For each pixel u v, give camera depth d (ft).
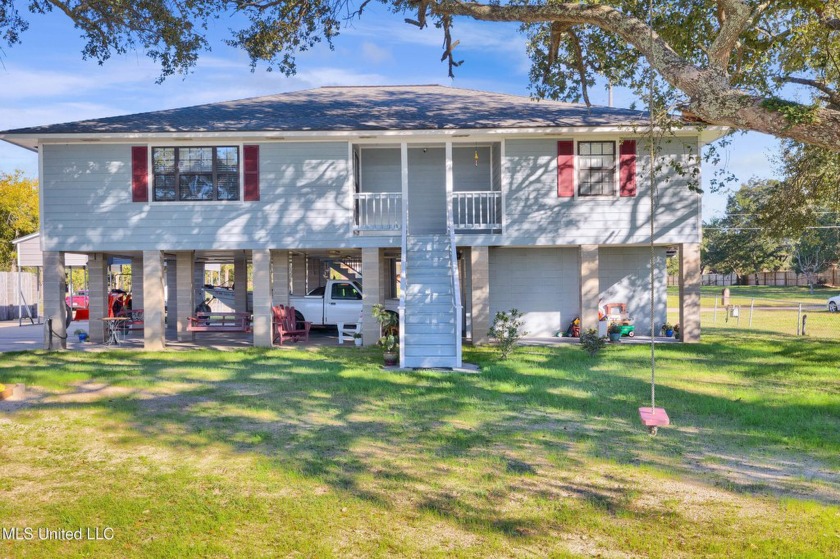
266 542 16.62
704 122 31.14
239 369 44.37
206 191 57.06
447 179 57.00
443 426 28.53
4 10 41.68
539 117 59.06
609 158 58.54
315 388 37.35
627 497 19.77
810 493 20.22
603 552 16.08
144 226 56.54
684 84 29.50
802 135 26.27
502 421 29.50
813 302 146.30
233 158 57.11
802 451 24.90
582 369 44.16
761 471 22.45
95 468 22.54
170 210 56.65
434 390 36.60
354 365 46.39
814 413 31.01
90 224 56.24
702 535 17.03
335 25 47.70
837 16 36.27
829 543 16.49
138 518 18.10
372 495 19.85
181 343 63.41
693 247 58.80
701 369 44.29
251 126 55.93
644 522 17.90
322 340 65.26
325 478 21.39
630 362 47.57
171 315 76.54
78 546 16.31
